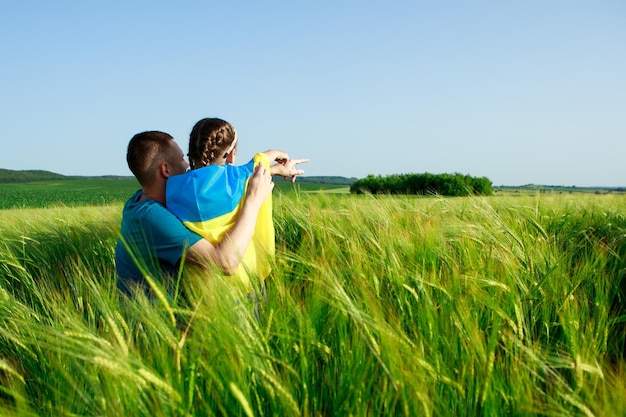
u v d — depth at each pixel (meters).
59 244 4.73
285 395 1.33
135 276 2.09
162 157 2.16
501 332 1.84
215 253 1.93
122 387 1.32
